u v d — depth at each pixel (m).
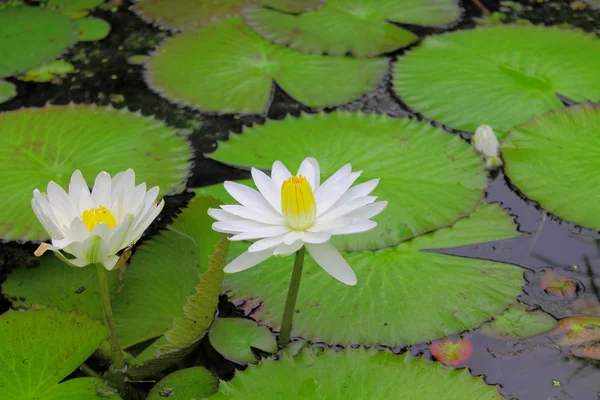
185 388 1.91
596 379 1.93
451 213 2.08
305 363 1.91
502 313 1.98
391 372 1.91
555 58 2.33
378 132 2.20
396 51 2.39
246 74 2.33
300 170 1.91
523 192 2.12
